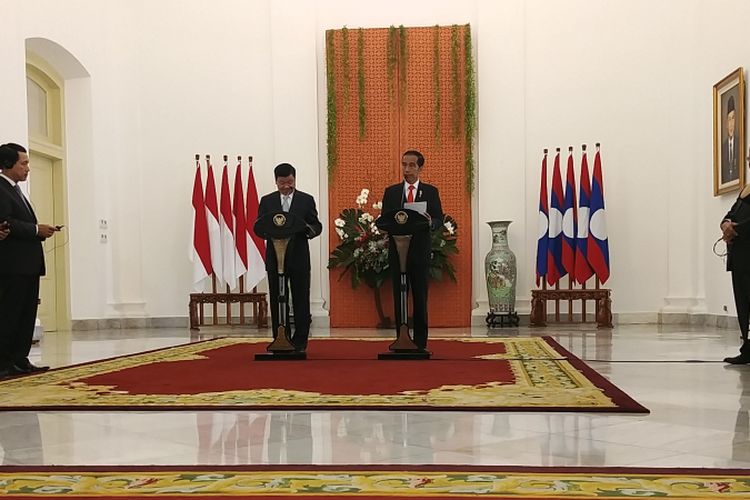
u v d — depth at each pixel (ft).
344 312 40.24
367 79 40.93
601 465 9.95
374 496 8.54
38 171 38.45
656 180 38.83
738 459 10.21
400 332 22.43
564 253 37.50
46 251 39.34
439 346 26.61
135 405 14.83
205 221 39.29
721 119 34.45
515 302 38.55
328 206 40.75
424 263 22.38
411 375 18.63
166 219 41.32
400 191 22.35
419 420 13.14
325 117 41.06
